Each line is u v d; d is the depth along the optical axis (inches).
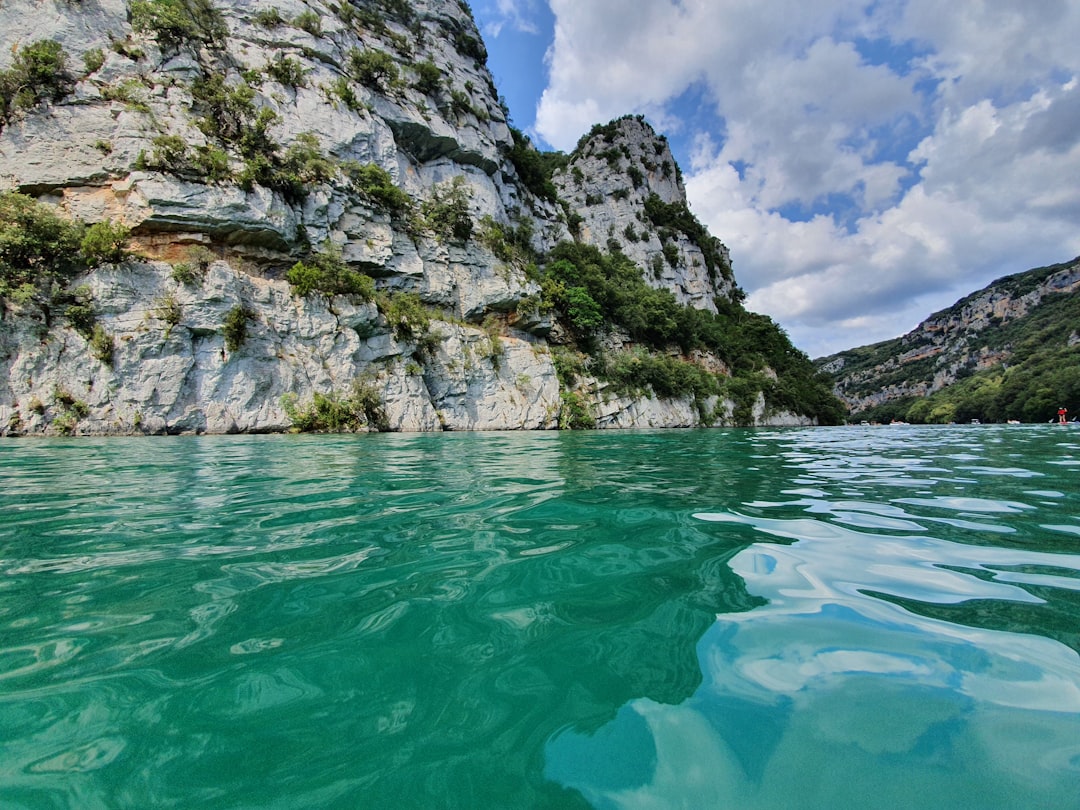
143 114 801.6
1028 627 84.3
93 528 148.3
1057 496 212.2
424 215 1175.0
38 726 58.1
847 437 754.2
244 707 62.3
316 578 107.2
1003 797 48.8
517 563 118.2
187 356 724.0
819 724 59.0
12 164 746.2
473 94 1498.5
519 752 55.1
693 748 55.4
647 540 138.4
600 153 2568.9
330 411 803.4
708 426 1660.9
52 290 662.5
